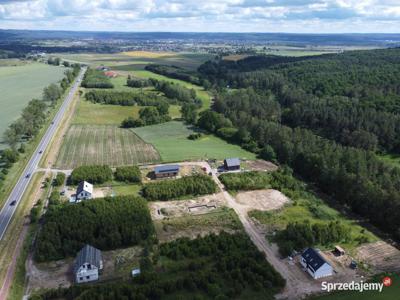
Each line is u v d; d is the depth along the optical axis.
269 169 139.25
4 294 74.62
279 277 78.56
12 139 153.50
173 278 79.31
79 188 114.62
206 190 119.00
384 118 164.50
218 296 72.31
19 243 91.12
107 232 92.50
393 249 92.75
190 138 173.75
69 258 86.62
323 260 81.19
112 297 70.88
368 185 108.38
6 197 113.62
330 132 176.00
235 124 186.75
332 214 110.00
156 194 114.31
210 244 89.56
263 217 105.62
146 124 195.25
